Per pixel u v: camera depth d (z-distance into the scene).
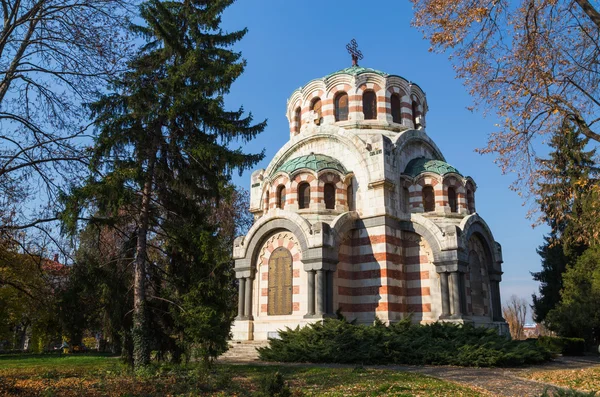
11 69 17.53
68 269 20.94
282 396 14.27
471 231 35.22
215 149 21.30
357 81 40.16
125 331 21.06
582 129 19.05
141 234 20.94
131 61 19.98
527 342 29.08
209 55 23.91
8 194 18.00
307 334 27.39
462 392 16.45
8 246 19.67
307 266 31.88
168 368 20.66
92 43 18.31
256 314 34.53
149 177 21.03
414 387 17.19
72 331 22.20
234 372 21.84
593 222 21.30
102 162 19.97
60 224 18.36
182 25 23.89
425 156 40.41
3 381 17.58
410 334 26.94
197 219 22.73
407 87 41.56
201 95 21.72
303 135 39.66
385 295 32.44
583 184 20.50
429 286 33.31
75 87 19.03
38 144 17.72
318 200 34.75
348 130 37.38
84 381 19.25
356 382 18.45
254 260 35.31
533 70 18.83
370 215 34.31
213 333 19.42
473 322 31.84
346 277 33.72
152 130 21.42
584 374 21.58
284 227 33.69
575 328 40.22
